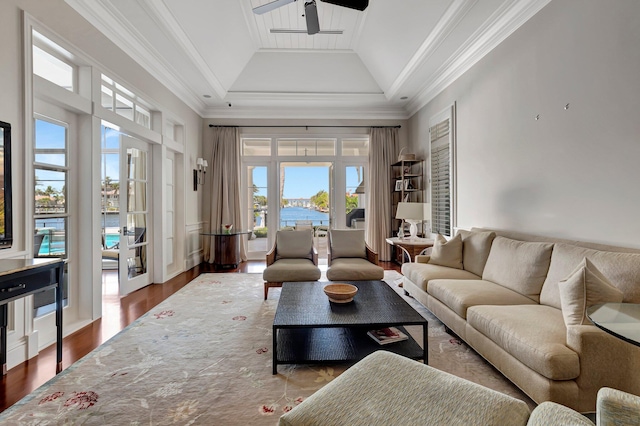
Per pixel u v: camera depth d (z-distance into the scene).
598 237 2.23
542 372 1.50
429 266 3.37
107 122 3.15
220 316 3.04
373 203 5.99
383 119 6.14
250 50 4.75
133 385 1.87
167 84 4.41
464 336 2.26
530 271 2.37
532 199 2.86
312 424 0.96
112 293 3.85
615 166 2.11
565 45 2.48
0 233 2.02
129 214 3.88
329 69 5.14
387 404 1.03
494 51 3.39
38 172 2.46
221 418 1.58
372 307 2.26
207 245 5.84
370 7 3.78
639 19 1.95
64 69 2.76
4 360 1.98
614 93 2.11
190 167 5.34
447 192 4.52
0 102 2.04
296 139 6.16
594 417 1.47
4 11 2.06
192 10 3.34
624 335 1.10
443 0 3.06
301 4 3.81
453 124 4.27
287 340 2.26
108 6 2.90
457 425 0.92
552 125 2.62
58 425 1.52
